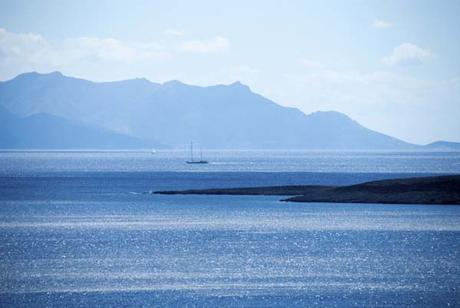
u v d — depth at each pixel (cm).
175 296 16575
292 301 16062
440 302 15975
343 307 15550
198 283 17912
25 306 15825
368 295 16588
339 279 18312
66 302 16112
